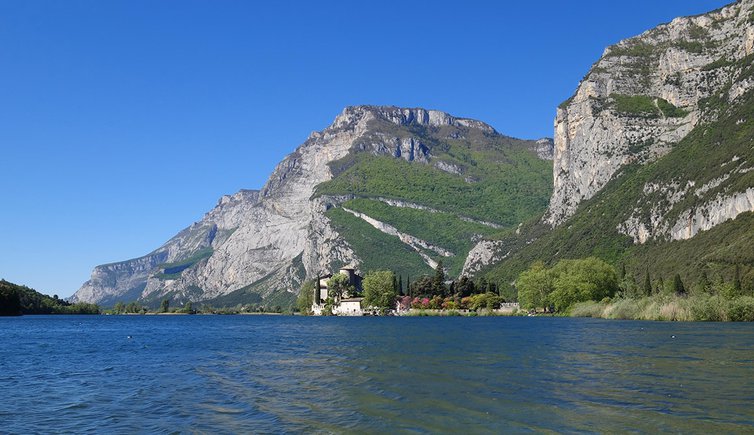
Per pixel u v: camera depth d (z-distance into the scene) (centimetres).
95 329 16650
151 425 3462
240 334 12925
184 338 11706
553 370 5275
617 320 15325
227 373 5612
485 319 18912
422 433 3084
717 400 3812
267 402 4009
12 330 15912
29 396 4588
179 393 4509
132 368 6322
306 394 4288
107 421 3616
